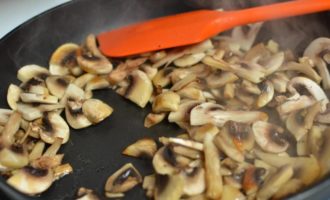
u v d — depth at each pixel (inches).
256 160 12.2
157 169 11.8
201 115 13.1
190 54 15.2
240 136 12.3
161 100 13.6
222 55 15.4
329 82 14.5
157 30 15.1
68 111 13.9
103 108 13.9
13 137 12.9
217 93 14.2
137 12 16.8
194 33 14.8
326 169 11.2
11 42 14.6
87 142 13.4
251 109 13.7
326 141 11.9
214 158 11.7
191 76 14.5
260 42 16.3
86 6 16.0
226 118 13.0
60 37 16.0
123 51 15.0
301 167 11.4
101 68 14.8
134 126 13.8
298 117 13.0
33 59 15.4
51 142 13.0
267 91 13.9
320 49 15.2
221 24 14.8
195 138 12.7
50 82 14.5
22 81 14.7
